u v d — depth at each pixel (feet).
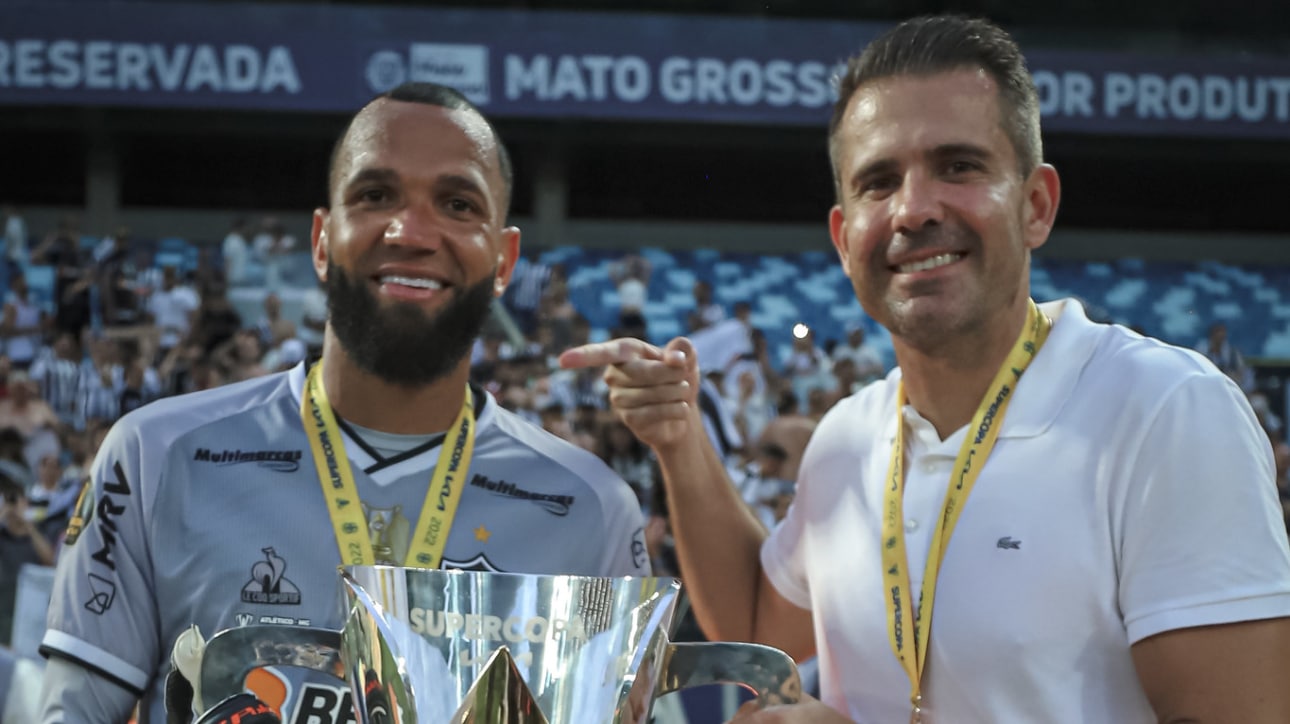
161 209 49.16
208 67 45.55
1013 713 5.31
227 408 6.24
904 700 5.63
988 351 5.67
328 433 6.13
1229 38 48.91
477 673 4.37
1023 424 5.57
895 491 5.84
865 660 5.81
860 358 39.55
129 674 5.75
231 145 49.37
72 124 46.65
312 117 47.26
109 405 36.81
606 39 46.88
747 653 4.61
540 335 40.45
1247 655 5.03
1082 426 5.46
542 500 6.25
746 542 6.74
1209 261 52.65
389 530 5.98
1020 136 5.57
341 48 45.98
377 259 5.73
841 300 49.60
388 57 46.06
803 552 6.41
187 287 42.29
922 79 5.50
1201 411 5.23
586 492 6.36
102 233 48.42
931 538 5.66
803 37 47.50
